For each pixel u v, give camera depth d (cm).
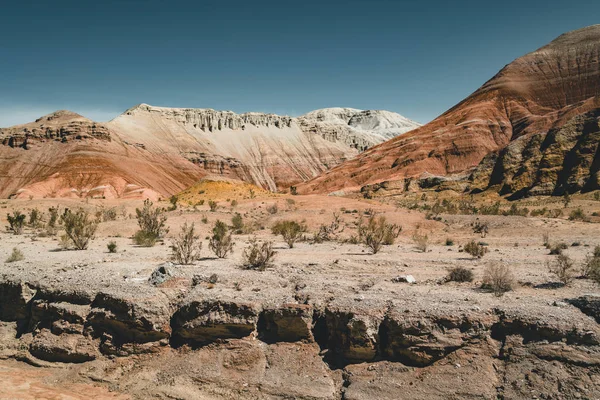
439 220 3378
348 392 916
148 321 1105
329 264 1616
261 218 3606
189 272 1352
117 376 1062
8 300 1341
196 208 4191
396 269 1528
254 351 1048
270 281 1266
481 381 861
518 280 1282
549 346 871
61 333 1177
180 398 963
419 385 891
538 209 4784
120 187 13250
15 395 987
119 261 1695
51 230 2864
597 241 2277
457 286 1243
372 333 984
